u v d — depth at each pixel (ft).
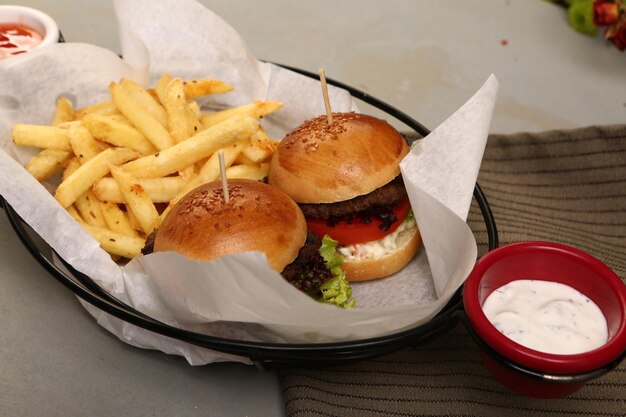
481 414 1.51
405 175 1.63
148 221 1.75
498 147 2.02
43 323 1.67
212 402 1.56
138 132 1.85
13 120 1.86
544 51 2.51
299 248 1.61
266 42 2.49
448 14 2.67
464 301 1.49
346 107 1.94
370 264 1.73
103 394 1.56
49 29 2.11
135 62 2.01
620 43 2.42
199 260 1.51
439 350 1.61
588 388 1.55
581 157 1.99
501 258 1.55
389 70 2.40
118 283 1.62
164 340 1.59
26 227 1.83
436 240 1.62
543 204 1.93
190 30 1.99
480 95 1.65
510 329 1.48
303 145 1.75
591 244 1.82
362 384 1.55
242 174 1.83
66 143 1.81
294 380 1.54
